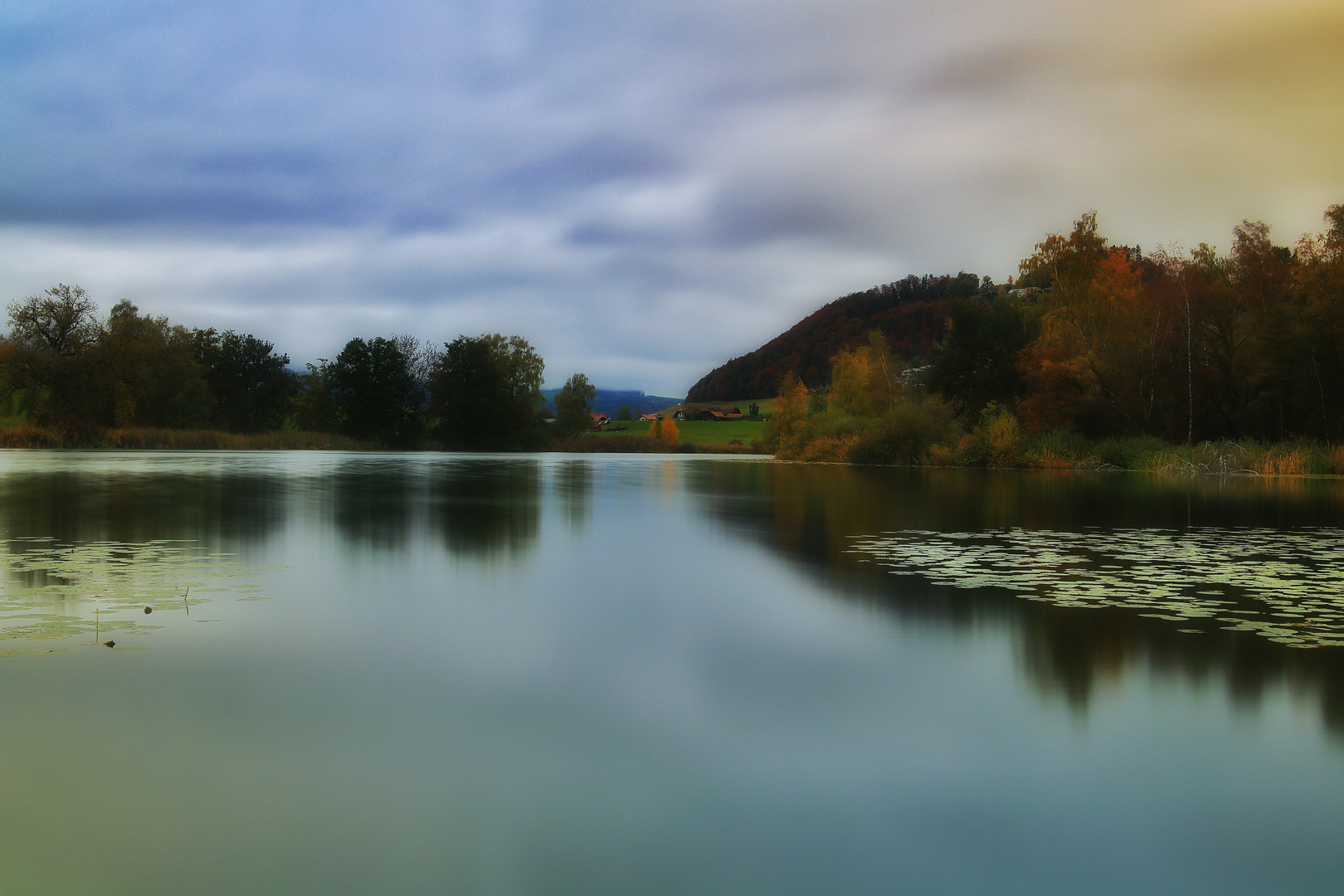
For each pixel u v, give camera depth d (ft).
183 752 12.92
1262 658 18.31
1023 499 65.67
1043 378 141.18
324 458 168.25
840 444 168.35
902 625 21.68
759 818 10.94
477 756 12.87
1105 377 136.77
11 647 18.90
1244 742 13.46
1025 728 14.10
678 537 40.86
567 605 24.16
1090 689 16.21
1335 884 9.41
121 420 209.15
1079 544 37.96
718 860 9.87
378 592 25.98
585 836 10.43
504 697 15.69
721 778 12.11
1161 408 136.87
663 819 10.88
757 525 46.44
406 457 190.29
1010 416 139.44
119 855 9.93
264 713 14.62
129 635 20.13
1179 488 81.56
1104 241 141.59
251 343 312.50
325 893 9.14
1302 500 64.69
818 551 35.88
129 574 28.60
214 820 10.78
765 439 222.28
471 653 18.78
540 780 12.03
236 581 27.61
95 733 13.66
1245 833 10.54
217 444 223.71
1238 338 131.54
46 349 202.39
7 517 47.29
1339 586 27.04
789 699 15.60
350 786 11.77
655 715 14.71
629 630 21.08
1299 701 15.38
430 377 286.66
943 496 69.87
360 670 17.38
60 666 17.39
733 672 17.38
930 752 13.05
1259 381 123.24
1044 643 19.71
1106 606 23.90
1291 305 117.39
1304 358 115.96
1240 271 132.16
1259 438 129.08
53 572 28.71
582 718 14.57
